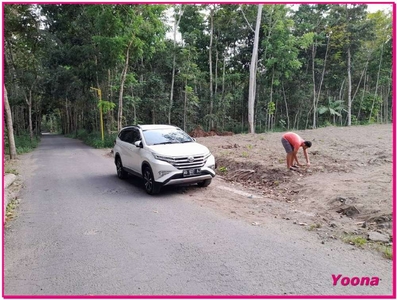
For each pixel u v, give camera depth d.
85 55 24.47
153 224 5.44
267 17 30.75
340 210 5.79
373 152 11.05
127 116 29.33
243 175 9.26
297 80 36.88
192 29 33.53
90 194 7.81
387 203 5.61
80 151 19.83
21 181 9.83
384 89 41.97
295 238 4.67
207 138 20.02
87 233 5.10
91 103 30.50
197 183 8.29
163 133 8.52
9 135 16.20
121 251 4.36
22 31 19.89
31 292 3.38
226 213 5.98
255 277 3.56
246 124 38.50
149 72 31.00
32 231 5.27
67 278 3.65
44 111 52.31
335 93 41.91
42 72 28.27
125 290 3.36
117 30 19.52
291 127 39.56
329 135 17.31
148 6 19.72
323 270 3.70
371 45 36.91
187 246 4.46
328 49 35.28
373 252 4.15
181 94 32.72
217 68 37.12
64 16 23.86
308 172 8.45
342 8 33.00
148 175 7.58
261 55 35.38
